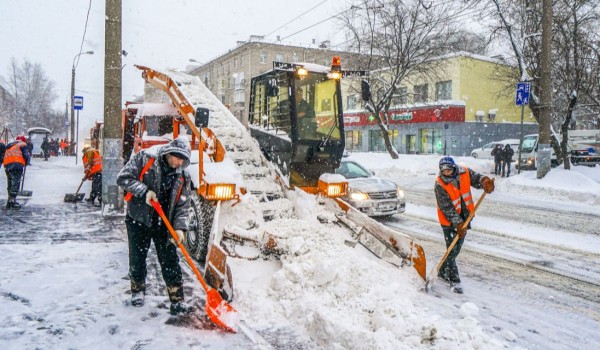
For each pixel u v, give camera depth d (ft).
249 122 24.63
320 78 21.95
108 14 28.58
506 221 31.19
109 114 28.96
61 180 50.14
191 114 25.76
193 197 19.52
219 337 11.68
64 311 13.04
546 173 50.16
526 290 16.67
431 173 69.82
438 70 100.83
